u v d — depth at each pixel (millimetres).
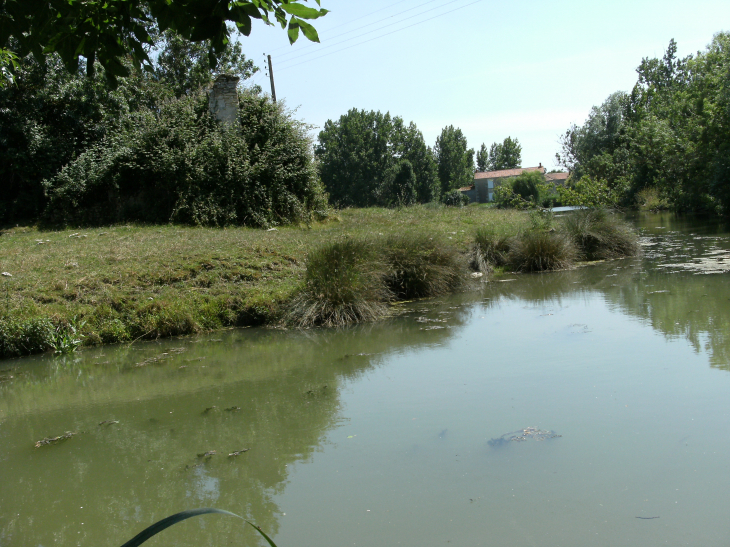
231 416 5066
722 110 20688
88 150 16391
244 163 16266
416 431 4414
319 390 5629
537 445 4023
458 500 3389
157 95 22219
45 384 6480
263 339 8109
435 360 6410
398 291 10852
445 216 19016
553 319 8070
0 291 8758
